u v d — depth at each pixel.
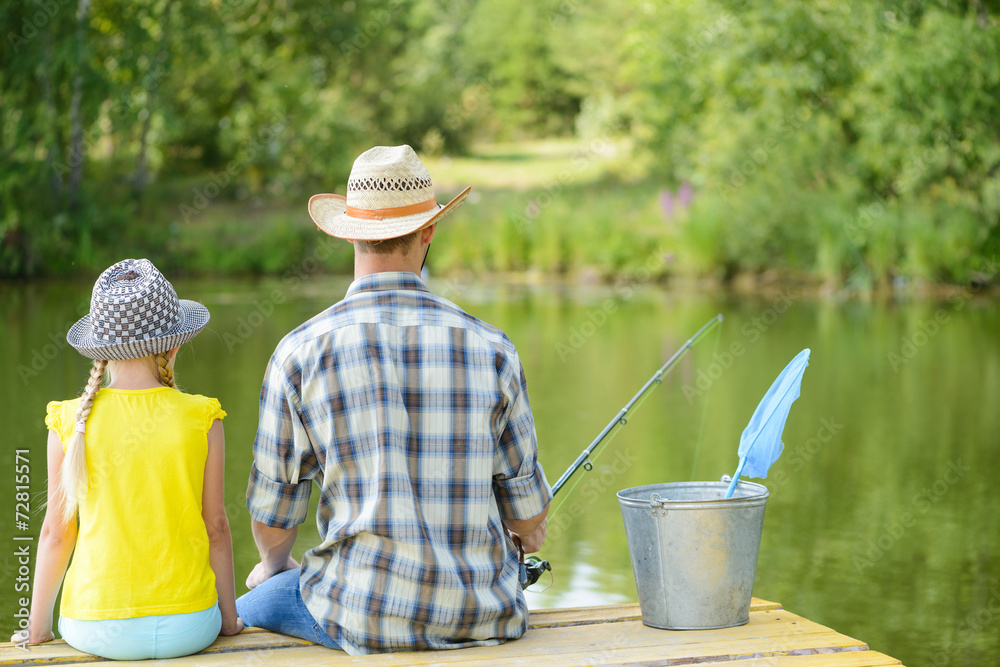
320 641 2.31
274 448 2.25
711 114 22.77
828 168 20.16
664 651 2.30
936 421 7.75
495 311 15.42
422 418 2.22
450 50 30.66
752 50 21.22
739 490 2.65
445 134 29.08
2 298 15.65
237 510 5.25
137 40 19.62
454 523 2.23
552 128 33.34
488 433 2.25
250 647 2.31
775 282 20.09
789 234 19.84
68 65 18.16
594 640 2.38
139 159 21.55
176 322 2.32
